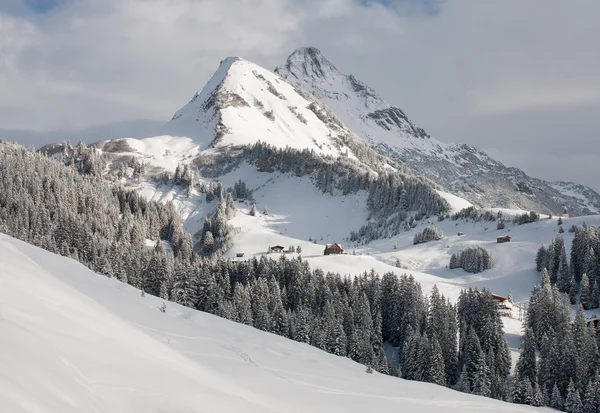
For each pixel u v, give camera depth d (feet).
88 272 146.20
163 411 40.50
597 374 245.04
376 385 113.39
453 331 309.22
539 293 345.92
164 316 123.44
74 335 47.78
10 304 46.98
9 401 26.50
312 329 291.79
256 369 89.45
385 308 356.18
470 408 101.35
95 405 34.88
